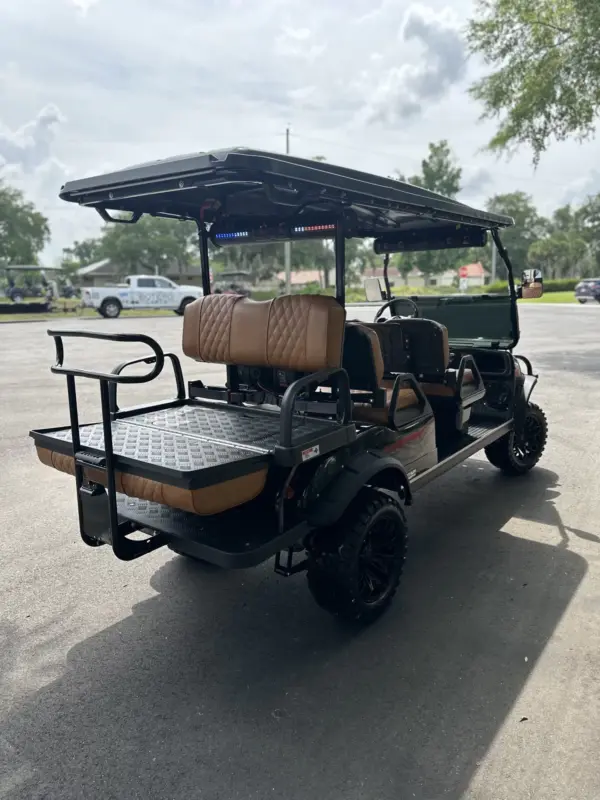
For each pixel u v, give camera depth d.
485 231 4.61
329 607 2.95
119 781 2.11
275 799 2.03
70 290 40.56
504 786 2.06
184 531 2.71
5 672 2.70
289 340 3.17
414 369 4.34
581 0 11.77
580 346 13.59
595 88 12.94
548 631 2.96
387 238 5.04
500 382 4.90
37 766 2.17
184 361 11.91
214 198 3.37
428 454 3.77
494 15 13.45
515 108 13.72
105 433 2.58
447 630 2.99
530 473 5.30
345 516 2.92
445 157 31.53
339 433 2.88
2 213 56.69
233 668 2.73
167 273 67.81
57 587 3.44
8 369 10.98
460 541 3.99
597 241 74.06
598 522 4.25
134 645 2.91
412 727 2.34
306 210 3.63
